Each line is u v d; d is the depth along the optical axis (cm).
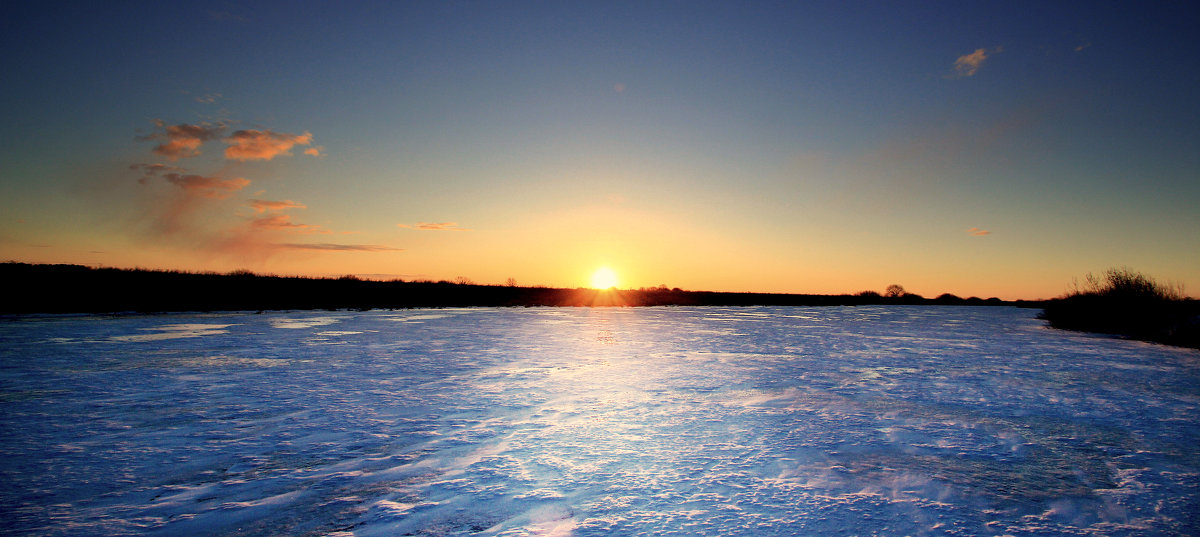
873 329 2341
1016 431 630
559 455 523
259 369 1058
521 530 359
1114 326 2295
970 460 520
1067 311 2544
